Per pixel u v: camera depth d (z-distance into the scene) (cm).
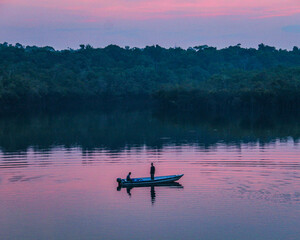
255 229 3359
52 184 4675
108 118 13075
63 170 5362
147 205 3947
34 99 19838
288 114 14725
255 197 4072
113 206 3938
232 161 5716
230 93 17338
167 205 3934
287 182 4559
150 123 11250
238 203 3922
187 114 15012
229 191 4281
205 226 3431
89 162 5853
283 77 19175
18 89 18712
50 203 4031
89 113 15650
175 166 5512
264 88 16738
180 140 7919
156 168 5425
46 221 3594
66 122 11669
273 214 3644
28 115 14625
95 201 4088
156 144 7450
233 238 3209
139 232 3338
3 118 13162
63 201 4088
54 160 5994
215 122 11425
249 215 3638
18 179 4888
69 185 4644
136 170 5359
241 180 4688
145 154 6431
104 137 8475
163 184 4688
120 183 4584
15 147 7238
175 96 18212
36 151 6800
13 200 4119
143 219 3600
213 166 5438
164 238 3228
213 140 7850
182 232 3325
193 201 4016
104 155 6391
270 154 6188
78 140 8069
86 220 3603
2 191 4409
